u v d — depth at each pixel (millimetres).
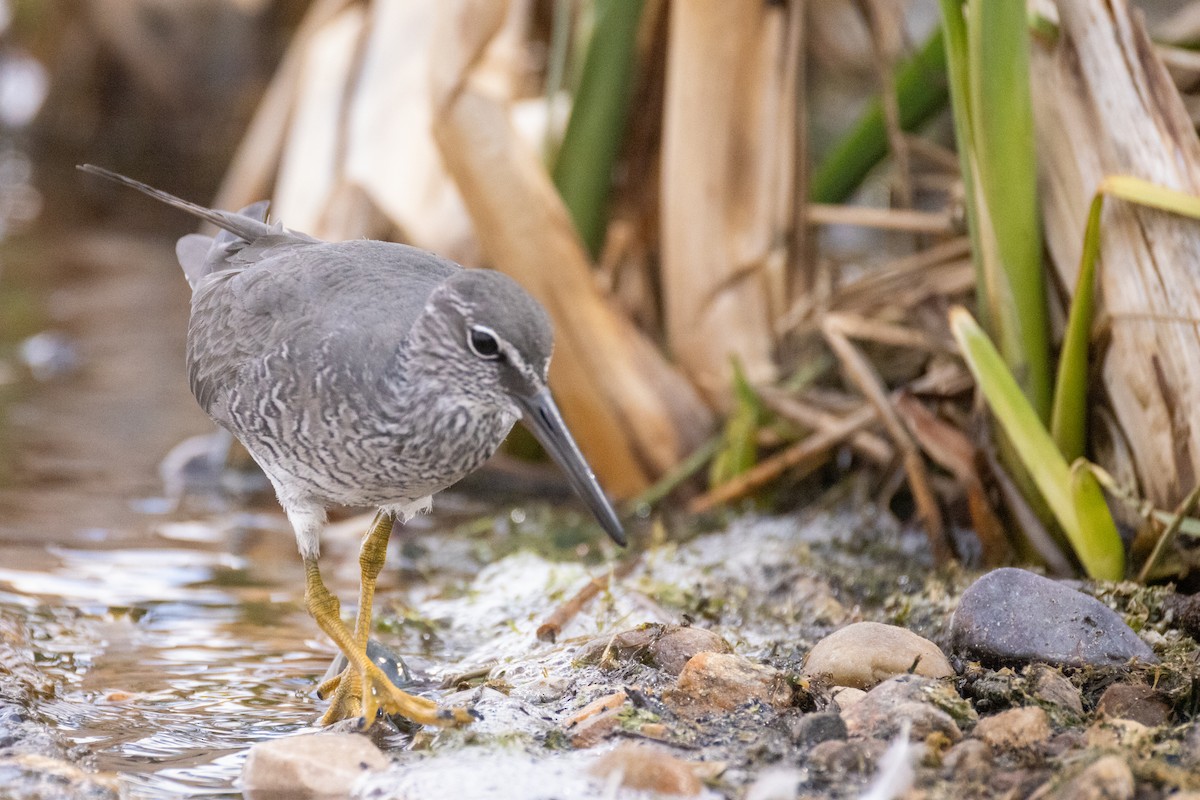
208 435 15086
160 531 12586
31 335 18484
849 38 22062
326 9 15969
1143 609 9219
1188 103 11445
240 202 16203
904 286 12688
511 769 7562
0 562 11438
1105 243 9914
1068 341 9977
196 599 10922
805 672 8734
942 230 12742
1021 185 10109
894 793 6930
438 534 12812
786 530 12125
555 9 15781
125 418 15758
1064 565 10422
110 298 20609
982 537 10797
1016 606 8750
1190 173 9734
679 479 12938
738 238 13547
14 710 8359
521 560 11758
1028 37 9953
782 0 13516
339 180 14516
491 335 7969
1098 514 9781
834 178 13906
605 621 9984
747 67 13398
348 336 8359
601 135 13688
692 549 11797
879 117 13438
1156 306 9734
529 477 14148
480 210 12906
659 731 7914
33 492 13367
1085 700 8227
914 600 10172
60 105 28781
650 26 14062
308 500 8867
